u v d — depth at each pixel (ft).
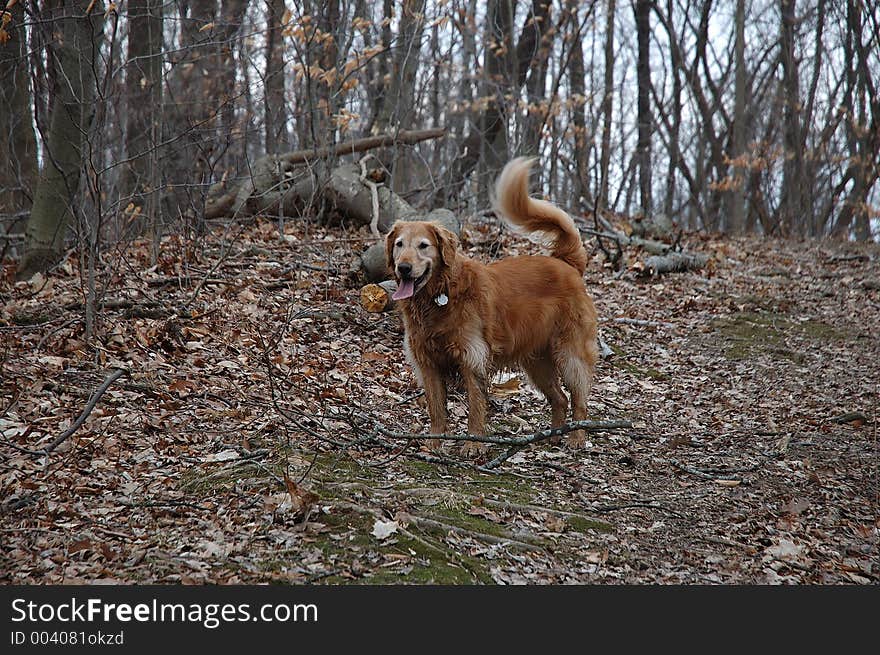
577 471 20.66
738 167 86.43
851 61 96.37
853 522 19.11
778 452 23.06
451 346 20.42
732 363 31.91
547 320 22.56
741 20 86.17
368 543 15.37
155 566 14.11
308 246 34.94
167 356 23.63
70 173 28.96
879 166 91.15
